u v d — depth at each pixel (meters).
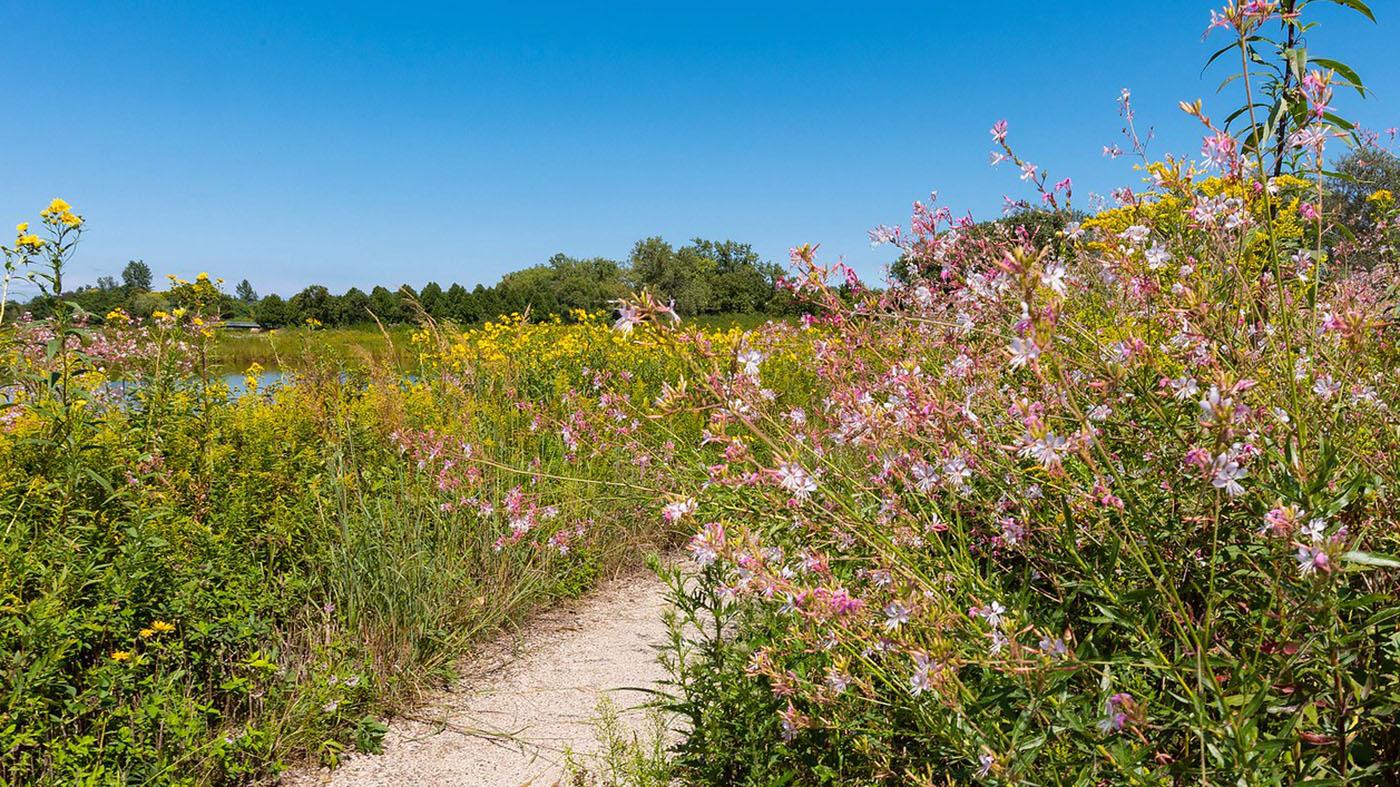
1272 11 1.83
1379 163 3.25
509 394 5.53
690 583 4.58
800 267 2.68
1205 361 1.94
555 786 2.87
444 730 3.30
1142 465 2.08
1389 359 2.16
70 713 2.73
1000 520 2.17
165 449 4.02
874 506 2.29
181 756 2.76
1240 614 1.82
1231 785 1.44
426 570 4.01
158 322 4.79
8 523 3.21
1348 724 1.58
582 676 3.70
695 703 2.53
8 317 4.18
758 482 2.23
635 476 4.82
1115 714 1.52
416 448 4.54
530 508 4.27
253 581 3.47
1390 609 1.44
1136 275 2.27
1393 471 1.81
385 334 5.90
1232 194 2.09
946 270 2.84
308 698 3.13
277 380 5.61
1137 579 1.93
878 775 1.93
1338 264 2.90
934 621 1.74
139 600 3.10
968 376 2.32
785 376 4.84
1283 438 1.85
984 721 1.69
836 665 1.90
